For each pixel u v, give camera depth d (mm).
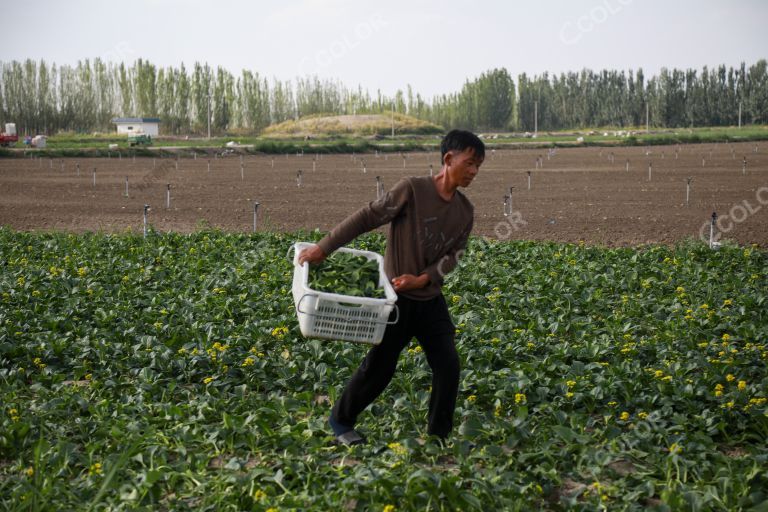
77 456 5043
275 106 121500
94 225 19031
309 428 5520
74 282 10258
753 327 8070
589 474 4922
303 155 62469
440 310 5141
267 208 23031
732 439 5535
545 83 146250
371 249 13922
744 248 13812
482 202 24406
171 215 21172
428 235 4996
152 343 7625
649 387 6457
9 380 6664
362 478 4555
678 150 63688
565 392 6230
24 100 92938
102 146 66125
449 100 145500
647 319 8914
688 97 139625
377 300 4699
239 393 6379
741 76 138875
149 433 5254
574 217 20312
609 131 125188
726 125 138500
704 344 7574
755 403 5801
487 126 144375
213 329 8109
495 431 5449
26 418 5551
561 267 11609
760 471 4582
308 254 5043
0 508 4305
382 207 4969
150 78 96625
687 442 5238
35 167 44125
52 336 7742
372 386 5160
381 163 48938
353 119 119562
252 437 5277
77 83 96000
